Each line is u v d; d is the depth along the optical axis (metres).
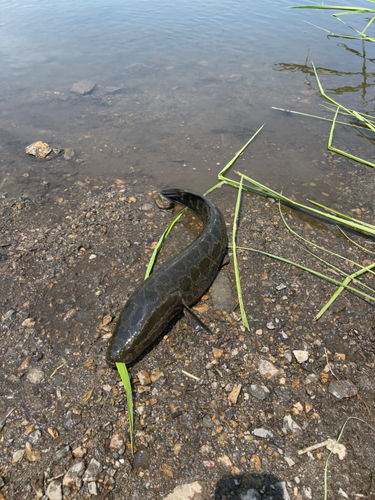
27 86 1.52
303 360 0.64
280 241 0.87
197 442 0.55
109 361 0.62
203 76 1.61
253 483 0.52
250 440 0.56
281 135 1.24
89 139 1.22
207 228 0.82
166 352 0.66
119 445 0.55
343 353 0.66
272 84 1.55
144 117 1.33
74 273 0.78
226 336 0.68
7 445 0.55
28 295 0.74
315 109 1.38
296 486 0.52
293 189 1.03
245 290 0.76
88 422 0.57
